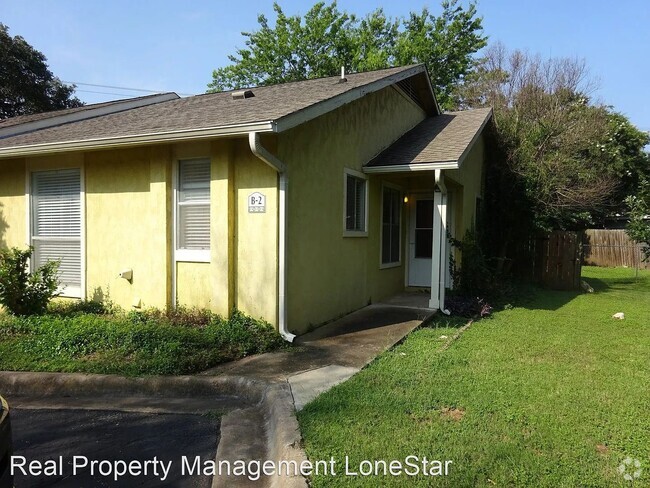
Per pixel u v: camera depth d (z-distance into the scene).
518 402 3.95
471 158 10.89
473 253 9.88
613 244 20.80
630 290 12.58
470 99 21.33
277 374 4.77
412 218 10.70
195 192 6.61
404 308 8.37
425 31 24.34
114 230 7.19
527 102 17.48
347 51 25.08
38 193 8.02
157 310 6.75
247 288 6.24
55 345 5.46
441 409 3.82
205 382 4.63
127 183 7.04
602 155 18.53
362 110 8.32
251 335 5.82
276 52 25.25
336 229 7.42
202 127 5.68
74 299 7.69
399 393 4.15
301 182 6.44
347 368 4.95
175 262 6.72
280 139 5.96
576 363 5.19
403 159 8.28
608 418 3.64
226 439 3.65
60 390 4.69
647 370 4.95
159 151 6.66
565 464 2.95
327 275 7.18
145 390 4.64
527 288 12.18
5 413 2.27
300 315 6.48
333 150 7.28
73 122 10.13
